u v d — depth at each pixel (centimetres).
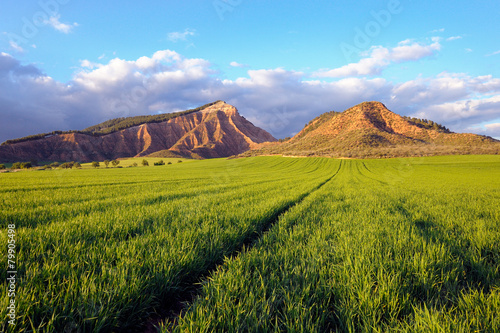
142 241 389
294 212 748
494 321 192
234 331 193
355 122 18962
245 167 8669
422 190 1669
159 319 246
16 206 785
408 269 293
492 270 288
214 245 392
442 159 8606
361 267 296
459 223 578
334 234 486
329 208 861
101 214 639
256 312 216
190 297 290
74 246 360
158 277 270
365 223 590
